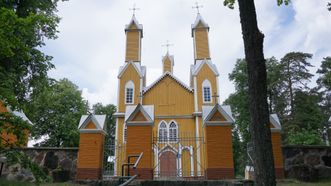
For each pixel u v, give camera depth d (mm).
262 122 5887
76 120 40656
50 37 18000
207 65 34656
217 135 12125
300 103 34844
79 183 10773
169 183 10125
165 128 32719
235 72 39781
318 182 11289
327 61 36344
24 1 15992
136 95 34156
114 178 12320
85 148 12266
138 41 37156
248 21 6340
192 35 37969
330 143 32031
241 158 40156
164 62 41500
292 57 36719
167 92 34500
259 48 6223
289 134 31484
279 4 8789
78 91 44094
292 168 12023
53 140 38938
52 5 17938
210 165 11758
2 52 7109
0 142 6762
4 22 6816
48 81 18047
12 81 12773
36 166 7082
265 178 5602
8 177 11906
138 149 12336
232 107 38219
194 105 33188
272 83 36188
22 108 7906
